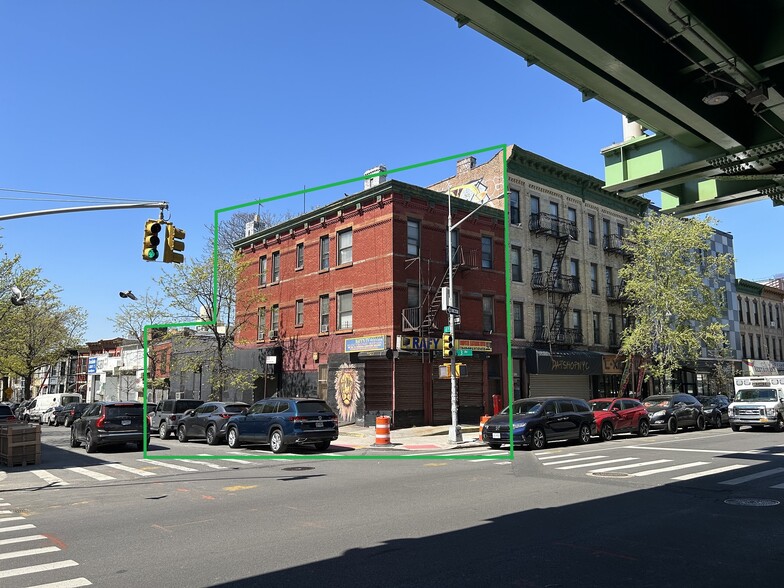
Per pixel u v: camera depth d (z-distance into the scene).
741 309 49.06
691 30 7.31
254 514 8.77
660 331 32.22
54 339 45.88
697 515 8.34
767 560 6.08
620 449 18.17
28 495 11.49
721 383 42.31
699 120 9.35
